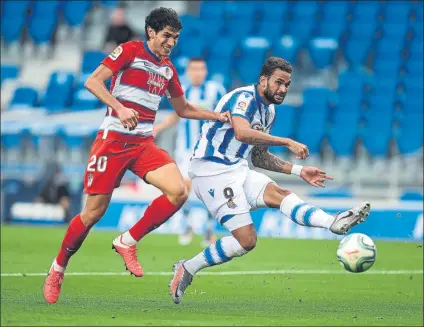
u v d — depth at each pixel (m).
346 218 22.52
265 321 20.98
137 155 24.81
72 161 75.81
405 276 36.72
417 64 77.94
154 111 25.11
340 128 71.56
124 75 24.47
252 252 47.25
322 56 79.44
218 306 25.12
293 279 34.91
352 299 28.30
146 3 89.69
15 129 73.19
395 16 82.44
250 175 25.44
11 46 90.00
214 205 24.97
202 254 24.73
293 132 72.19
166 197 24.70
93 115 72.00
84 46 88.62
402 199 63.34
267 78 24.56
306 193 65.00
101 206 24.78
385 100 73.50
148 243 52.50
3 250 45.88
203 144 25.28
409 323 21.20
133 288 30.45
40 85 86.12
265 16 84.62
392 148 71.06
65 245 24.78
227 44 81.56
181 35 83.38
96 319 20.67
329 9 83.62
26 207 67.12
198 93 47.38
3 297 26.30
